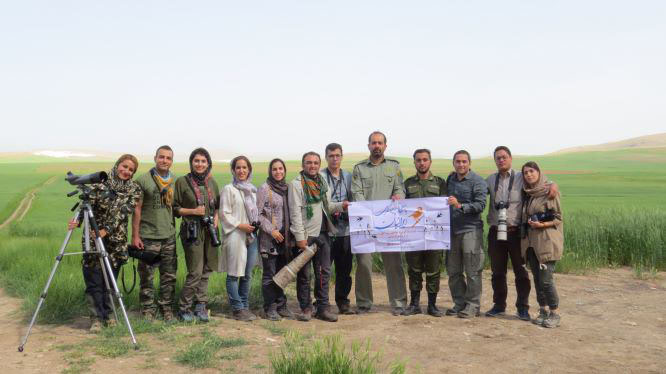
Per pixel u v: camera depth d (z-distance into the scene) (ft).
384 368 18.93
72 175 23.34
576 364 19.72
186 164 409.49
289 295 32.78
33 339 22.62
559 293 33.09
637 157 450.30
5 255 43.73
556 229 25.05
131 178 25.05
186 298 25.36
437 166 370.73
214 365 19.12
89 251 22.75
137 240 24.64
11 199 131.95
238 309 26.27
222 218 25.94
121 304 21.94
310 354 17.16
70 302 27.43
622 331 24.41
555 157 466.70
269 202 26.58
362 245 27.86
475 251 27.07
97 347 21.24
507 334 23.85
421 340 22.80
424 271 28.32
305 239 26.30
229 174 275.18
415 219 27.48
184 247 25.46
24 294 31.24
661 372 18.85
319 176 26.86
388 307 30.25
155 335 23.12
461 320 26.55
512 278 38.55
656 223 45.60
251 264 26.89
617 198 132.05
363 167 28.66
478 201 26.66
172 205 25.67
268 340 22.41
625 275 39.78
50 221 87.51
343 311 28.25
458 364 19.65
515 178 26.58
